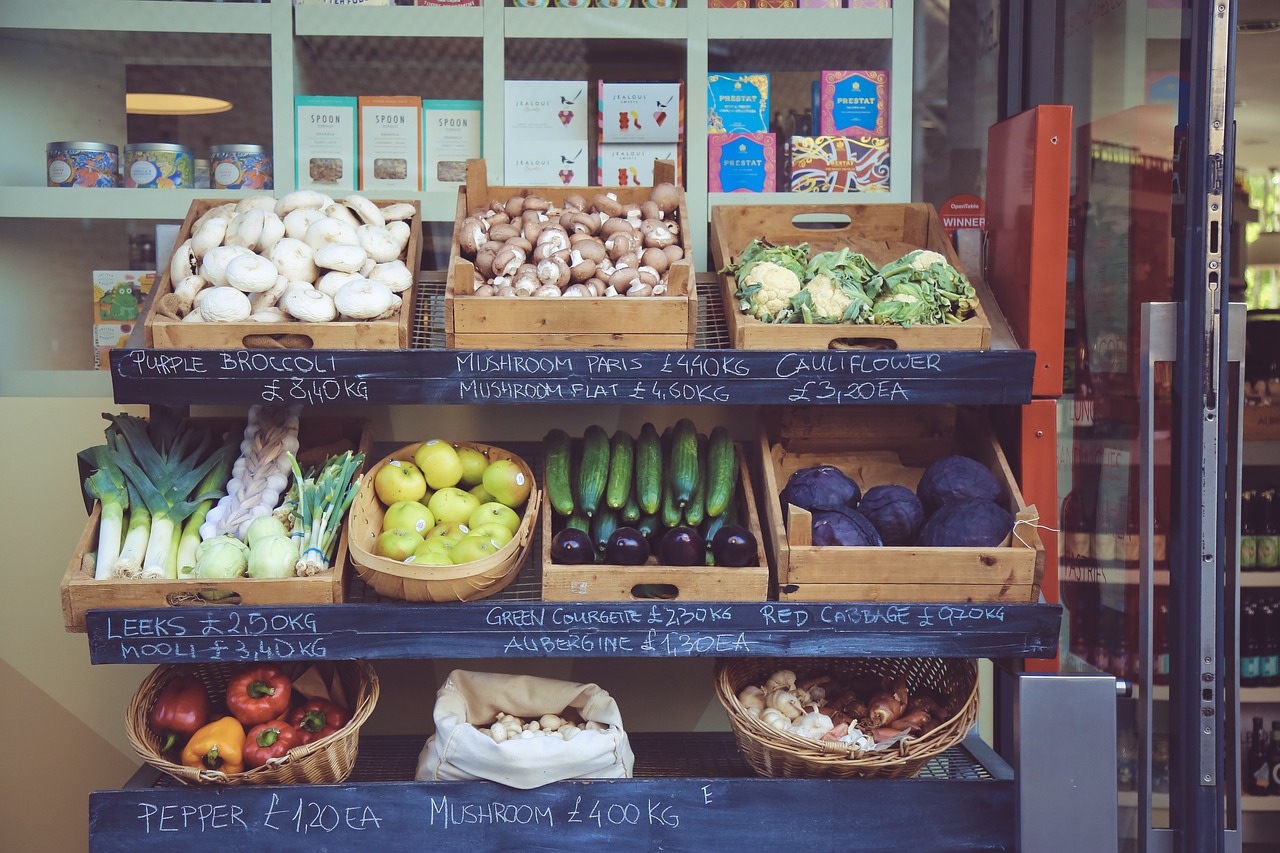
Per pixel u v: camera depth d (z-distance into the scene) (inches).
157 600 66.5
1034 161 72.4
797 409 81.8
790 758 68.7
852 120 86.6
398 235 77.5
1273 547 92.1
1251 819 96.5
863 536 69.5
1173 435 69.9
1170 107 72.9
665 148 86.3
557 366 67.9
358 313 68.2
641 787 67.9
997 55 91.7
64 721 88.6
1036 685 67.3
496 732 69.9
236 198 84.0
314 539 69.2
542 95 86.2
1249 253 86.7
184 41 86.1
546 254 72.6
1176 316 69.1
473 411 89.4
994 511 69.9
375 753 83.4
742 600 68.3
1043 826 67.5
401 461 75.1
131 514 72.2
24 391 86.3
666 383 68.3
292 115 85.4
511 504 74.3
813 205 83.9
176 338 67.4
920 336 69.7
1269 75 85.0
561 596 67.9
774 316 71.5
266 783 67.4
